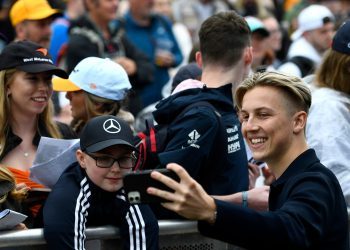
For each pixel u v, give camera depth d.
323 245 5.51
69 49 12.15
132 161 6.48
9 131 7.34
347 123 7.75
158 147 7.03
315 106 7.82
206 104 7.04
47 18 11.30
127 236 6.33
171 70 15.95
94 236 6.34
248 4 17.84
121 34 13.12
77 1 15.24
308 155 5.72
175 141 6.92
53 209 6.18
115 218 6.39
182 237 6.77
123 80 8.17
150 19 15.22
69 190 6.28
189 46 17.56
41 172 6.93
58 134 7.63
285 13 19.31
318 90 7.94
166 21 15.37
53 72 7.40
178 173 5.06
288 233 5.21
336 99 7.79
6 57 7.32
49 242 6.12
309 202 5.39
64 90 8.09
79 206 6.23
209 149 6.94
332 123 7.70
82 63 8.20
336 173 7.57
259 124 5.67
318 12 13.33
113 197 6.37
